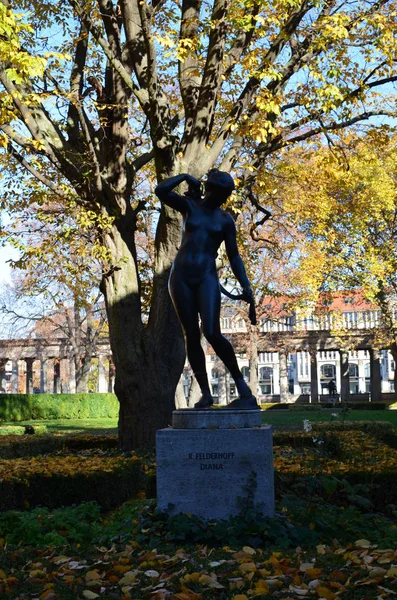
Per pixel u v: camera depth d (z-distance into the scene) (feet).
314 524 21.27
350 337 154.92
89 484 29.66
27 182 49.24
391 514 25.68
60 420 143.13
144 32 40.45
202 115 45.34
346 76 48.55
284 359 177.17
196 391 95.91
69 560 18.76
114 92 48.08
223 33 43.16
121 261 45.50
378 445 36.83
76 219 44.75
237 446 21.42
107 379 234.99
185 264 23.39
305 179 61.31
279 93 47.03
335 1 48.29
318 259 110.52
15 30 36.37
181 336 47.62
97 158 49.08
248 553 18.62
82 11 42.09
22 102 44.06
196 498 21.39
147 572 16.98
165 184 23.50
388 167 101.55
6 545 20.90
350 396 182.80
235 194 47.52
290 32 44.52
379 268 115.14
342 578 15.99
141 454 42.09
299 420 95.09
